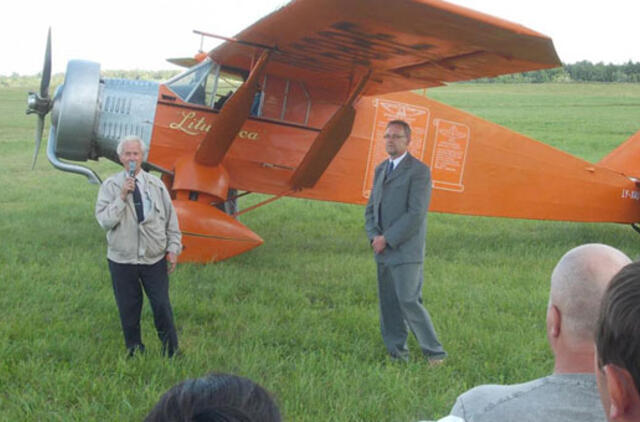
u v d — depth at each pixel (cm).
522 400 130
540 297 563
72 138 693
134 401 327
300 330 456
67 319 461
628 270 84
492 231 962
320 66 687
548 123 3061
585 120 3206
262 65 621
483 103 4088
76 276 563
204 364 383
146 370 363
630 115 3472
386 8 459
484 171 849
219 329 458
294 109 766
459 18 449
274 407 81
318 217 1042
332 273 647
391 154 416
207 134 663
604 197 901
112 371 367
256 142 754
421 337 406
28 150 1938
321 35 568
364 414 321
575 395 126
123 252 383
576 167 884
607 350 84
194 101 730
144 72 5803
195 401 77
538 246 832
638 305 79
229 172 750
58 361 381
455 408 142
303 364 381
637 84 5847
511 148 855
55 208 971
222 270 627
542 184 874
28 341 399
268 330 449
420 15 461
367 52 607
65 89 690
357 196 809
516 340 443
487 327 484
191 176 679
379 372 376
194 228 646
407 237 400
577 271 131
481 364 405
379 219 419
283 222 984
